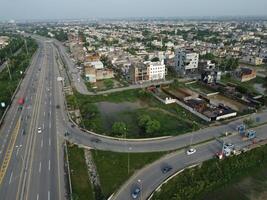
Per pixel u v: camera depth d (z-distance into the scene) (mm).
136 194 81062
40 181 87938
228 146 108062
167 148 108562
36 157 101875
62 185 86188
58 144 111875
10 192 82812
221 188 90375
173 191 85250
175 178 90062
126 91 193250
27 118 138750
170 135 119688
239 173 98250
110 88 199875
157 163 98312
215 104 159875
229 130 125188
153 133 123125
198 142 113562
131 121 141500
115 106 165500
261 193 88438
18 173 92000
